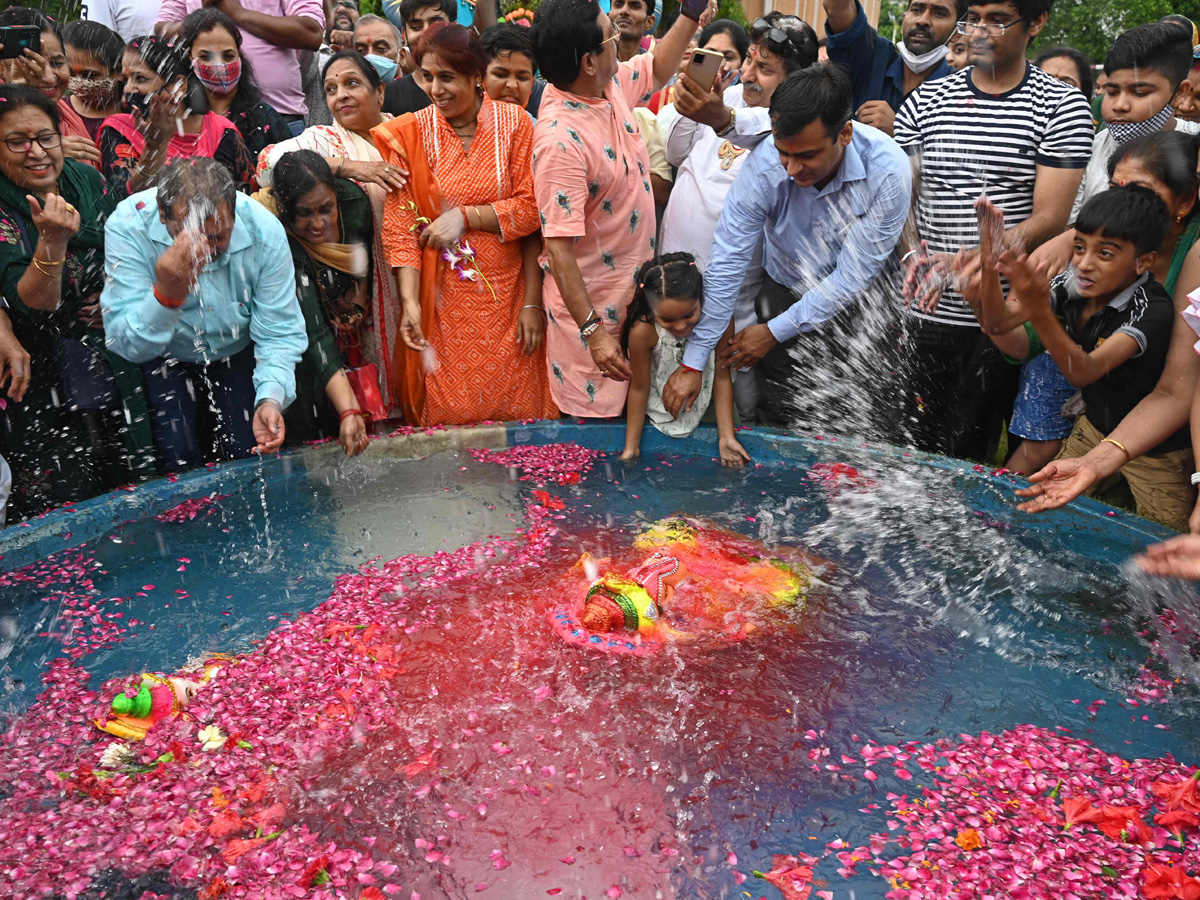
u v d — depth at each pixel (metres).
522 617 2.70
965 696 2.37
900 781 2.08
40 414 3.65
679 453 4.04
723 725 2.25
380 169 3.95
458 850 1.88
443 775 2.08
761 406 4.46
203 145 4.21
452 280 4.07
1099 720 2.29
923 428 4.25
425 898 1.76
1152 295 3.20
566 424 4.12
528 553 3.09
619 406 4.14
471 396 4.25
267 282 3.64
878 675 2.45
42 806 2.00
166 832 1.92
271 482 3.61
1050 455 3.85
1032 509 3.04
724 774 2.09
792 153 3.41
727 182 4.07
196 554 3.08
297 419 4.03
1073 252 3.23
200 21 4.26
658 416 4.08
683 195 4.17
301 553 3.09
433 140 4.00
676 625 2.65
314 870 1.81
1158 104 3.86
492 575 2.94
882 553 3.09
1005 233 3.57
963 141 3.82
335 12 6.52
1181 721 2.28
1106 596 2.82
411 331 3.99
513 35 4.24
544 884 1.79
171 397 3.79
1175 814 1.95
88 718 2.28
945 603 2.79
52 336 3.61
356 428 3.77
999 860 1.86
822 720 2.27
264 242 3.57
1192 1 13.27
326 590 2.86
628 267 3.96
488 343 4.19
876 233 3.68
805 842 1.90
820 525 3.30
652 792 2.04
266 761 2.13
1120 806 2.00
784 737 2.21
